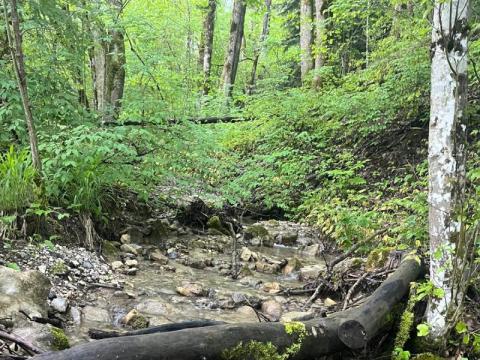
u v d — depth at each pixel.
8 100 5.68
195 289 4.81
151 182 7.01
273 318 4.30
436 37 3.33
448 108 3.29
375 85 9.41
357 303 4.29
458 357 3.20
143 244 6.36
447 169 3.31
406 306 3.70
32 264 4.45
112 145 5.45
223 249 6.78
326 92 10.39
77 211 5.63
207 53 18.08
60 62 6.23
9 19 5.87
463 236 3.19
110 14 7.26
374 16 12.05
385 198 7.52
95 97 9.09
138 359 2.45
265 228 7.63
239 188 8.16
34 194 5.08
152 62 7.12
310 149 9.97
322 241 7.34
